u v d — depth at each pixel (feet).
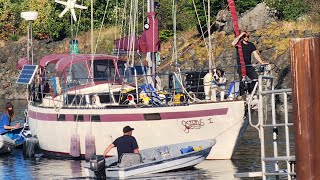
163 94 249.14
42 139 276.00
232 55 463.42
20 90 619.67
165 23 513.86
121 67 274.57
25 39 643.86
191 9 512.63
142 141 242.78
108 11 553.23
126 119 244.83
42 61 295.48
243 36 235.40
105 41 542.16
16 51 632.79
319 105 93.76
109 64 272.72
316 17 460.55
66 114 260.83
